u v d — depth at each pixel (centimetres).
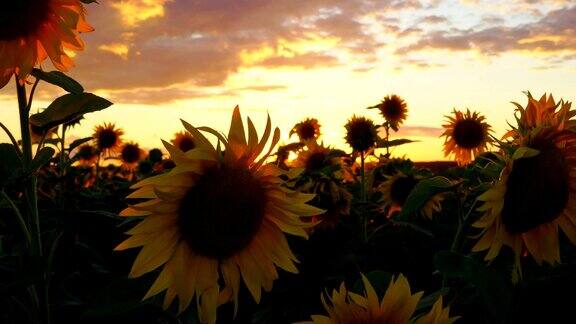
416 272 136
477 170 82
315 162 198
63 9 75
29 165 77
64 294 97
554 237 79
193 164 67
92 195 160
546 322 81
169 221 67
